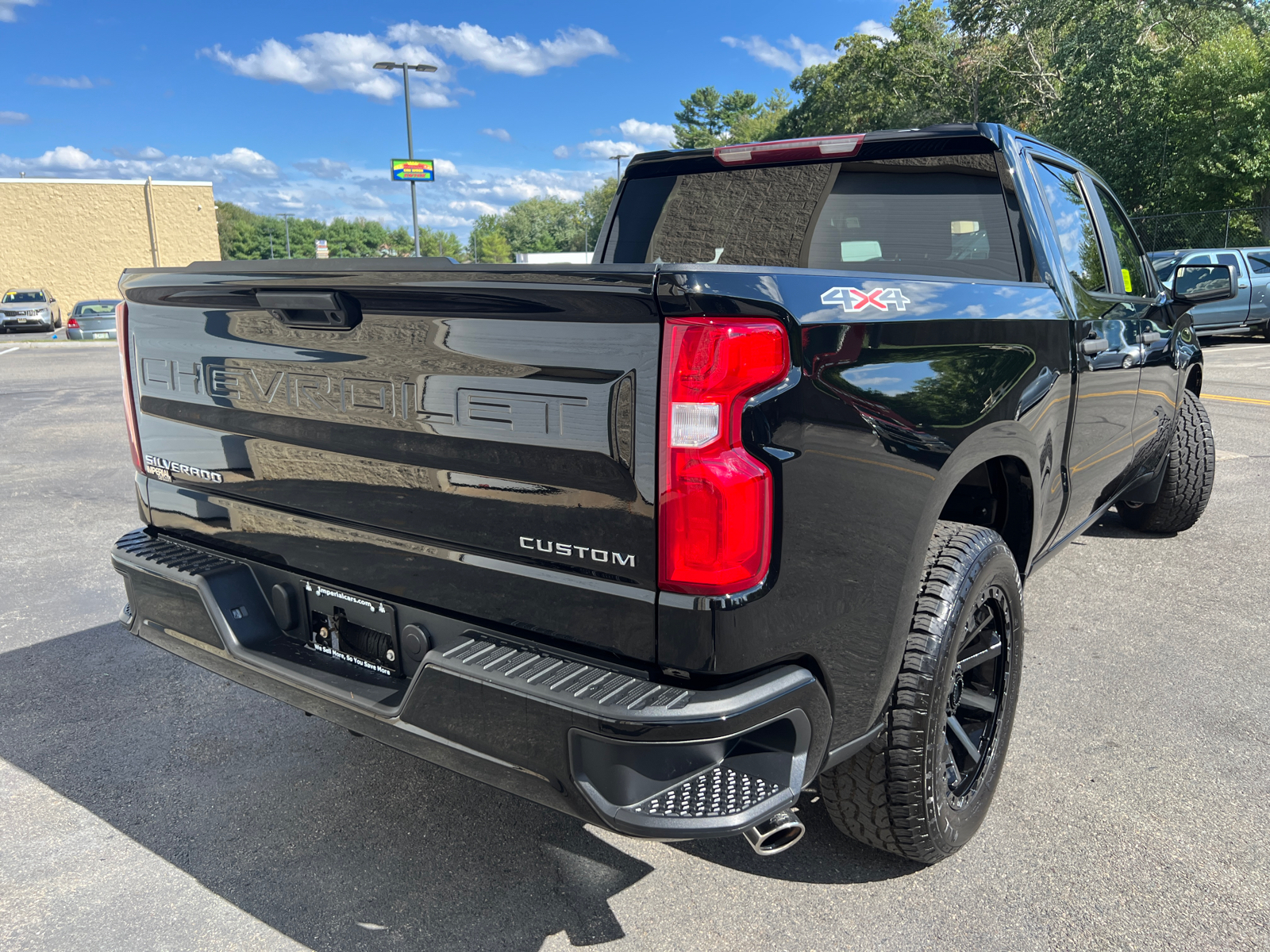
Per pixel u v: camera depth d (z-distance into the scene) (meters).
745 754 1.68
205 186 46.25
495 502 1.70
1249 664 3.37
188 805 2.56
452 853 2.33
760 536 1.52
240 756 2.84
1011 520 2.57
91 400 11.70
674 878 2.22
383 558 1.93
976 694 2.37
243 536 2.25
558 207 163.25
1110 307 3.23
